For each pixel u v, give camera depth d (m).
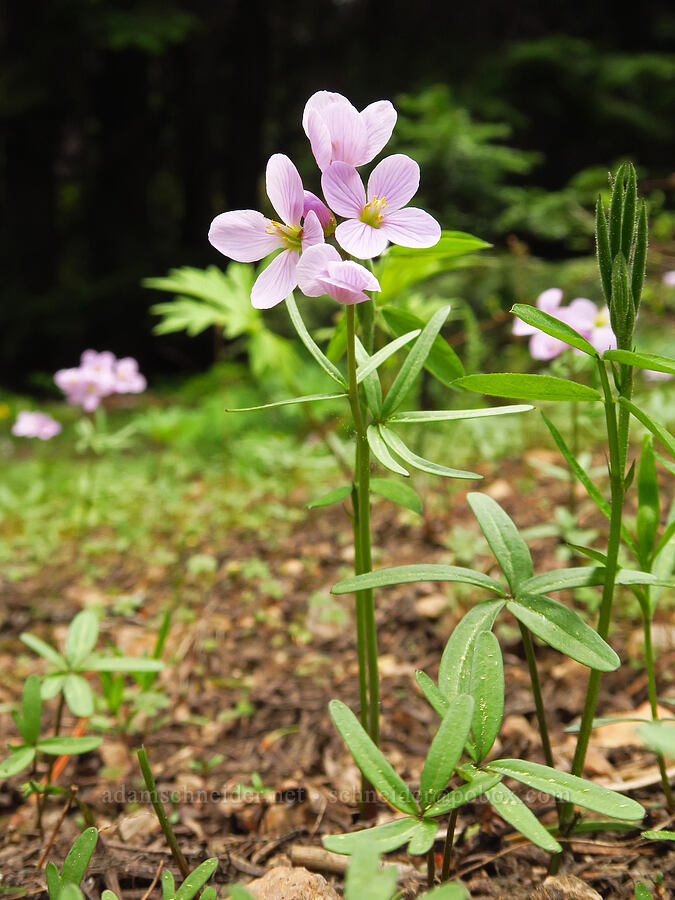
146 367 1.57
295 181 0.16
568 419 0.51
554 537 0.38
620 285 0.15
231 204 1.69
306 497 0.50
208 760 0.26
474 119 1.27
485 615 0.16
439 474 0.15
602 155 1.37
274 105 1.73
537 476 0.46
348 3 1.59
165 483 0.56
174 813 0.23
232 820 0.22
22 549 0.49
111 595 0.41
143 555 0.45
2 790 0.25
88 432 0.49
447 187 0.98
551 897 0.16
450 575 0.16
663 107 1.33
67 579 0.44
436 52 1.43
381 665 0.31
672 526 0.18
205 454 0.68
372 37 1.54
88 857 0.15
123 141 1.75
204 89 1.69
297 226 0.16
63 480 0.60
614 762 0.23
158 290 1.56
